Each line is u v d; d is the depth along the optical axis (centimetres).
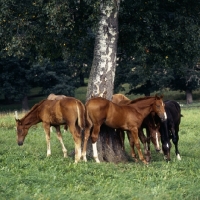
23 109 5259
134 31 1830
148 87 5850
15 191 1059
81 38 1981
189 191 1152
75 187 1149
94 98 1571
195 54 1886
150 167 1477
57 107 1589
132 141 1642
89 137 1662
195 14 1864
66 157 1608
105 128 1662
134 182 1262
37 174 1249
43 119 1655
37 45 1822
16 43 1706
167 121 1678
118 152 1681
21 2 1714
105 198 1055
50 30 1689
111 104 1573
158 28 1858
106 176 1307
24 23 1708
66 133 2431
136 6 1803
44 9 1614
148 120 1659
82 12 1842
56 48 1942
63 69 5406
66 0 1611
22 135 1703
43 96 6544
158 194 1121
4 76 5153
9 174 1243
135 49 1925
